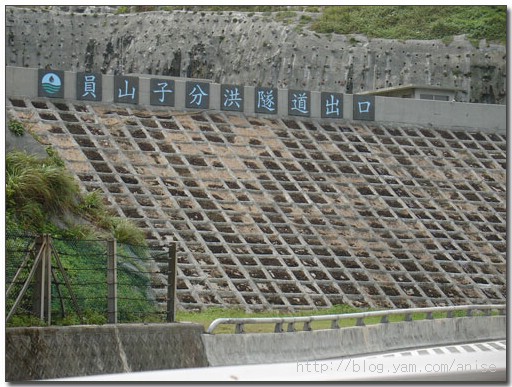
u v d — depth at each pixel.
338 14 101.38
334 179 57.09
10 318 24.55
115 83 56.56
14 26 97.25
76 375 24.22
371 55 94.69
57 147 51.28
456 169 61.66
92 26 100.31
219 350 29.52
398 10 102.19
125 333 26.31
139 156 52.97
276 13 102.06
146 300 32.62
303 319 33.34
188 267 46.34
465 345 38.88
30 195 34.50
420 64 93.81
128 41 99.62
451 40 95.38
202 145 55.75
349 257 51.38
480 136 65.56
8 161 35.66
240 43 98.00
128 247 38.28
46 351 23.47
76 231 35.06
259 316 43.75
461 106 65.88
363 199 56.34
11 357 22.45
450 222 56.94
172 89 58.00
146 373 24.97
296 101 61.41
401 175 59.53
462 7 102.00
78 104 55.44
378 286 50.00
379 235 54.03
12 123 41.66
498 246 56.12
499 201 59.81
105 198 48.91
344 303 47.88
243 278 46.88
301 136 59.84
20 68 54.41
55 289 29.02
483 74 93.56
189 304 43.78
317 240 51.84
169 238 47.81
